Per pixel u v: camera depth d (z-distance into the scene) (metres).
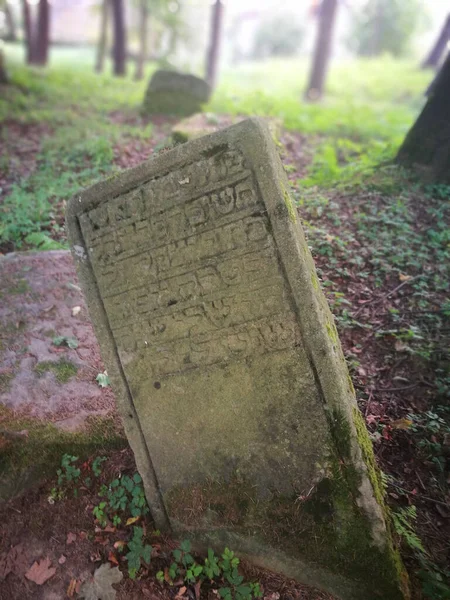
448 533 1.08
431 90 2.46
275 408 0.94
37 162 2.71
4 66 4.42
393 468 1.21
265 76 7.41
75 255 1.03
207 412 1.00
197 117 3.10
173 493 1.07
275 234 0.86
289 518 0.96
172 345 1.00
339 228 1.95
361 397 1.38
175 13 6.74
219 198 0.88
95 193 0.98
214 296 0.94
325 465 0.92
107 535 1.08
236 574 0.98
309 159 2.84
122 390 1.07
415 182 2.25
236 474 1.00
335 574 0.94
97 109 3.84
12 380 1.31
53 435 1.17
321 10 5.29
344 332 1.57
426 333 1.54
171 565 1.02
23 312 1.52
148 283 0.98
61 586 1.01
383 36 8.34
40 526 1.10
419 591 0.93
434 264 1.80
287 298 0.88
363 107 4.38
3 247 1.93
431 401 1.37
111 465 1.17
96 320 1.05
